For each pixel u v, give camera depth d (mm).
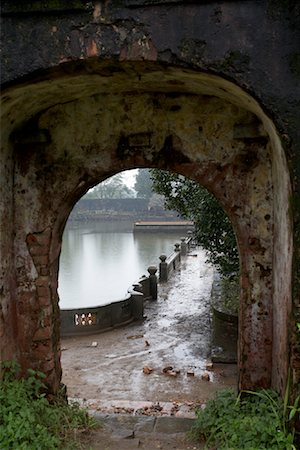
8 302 4203
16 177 4348
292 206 3146
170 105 4191
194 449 3787
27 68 3277
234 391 4484
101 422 4367
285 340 3461
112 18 3191
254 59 3109
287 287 3396
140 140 4242
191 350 8547
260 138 4062
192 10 3143
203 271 17875
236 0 3094
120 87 3949
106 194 66250
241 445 3291
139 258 26125
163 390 6668
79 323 9719
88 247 32406
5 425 3520
